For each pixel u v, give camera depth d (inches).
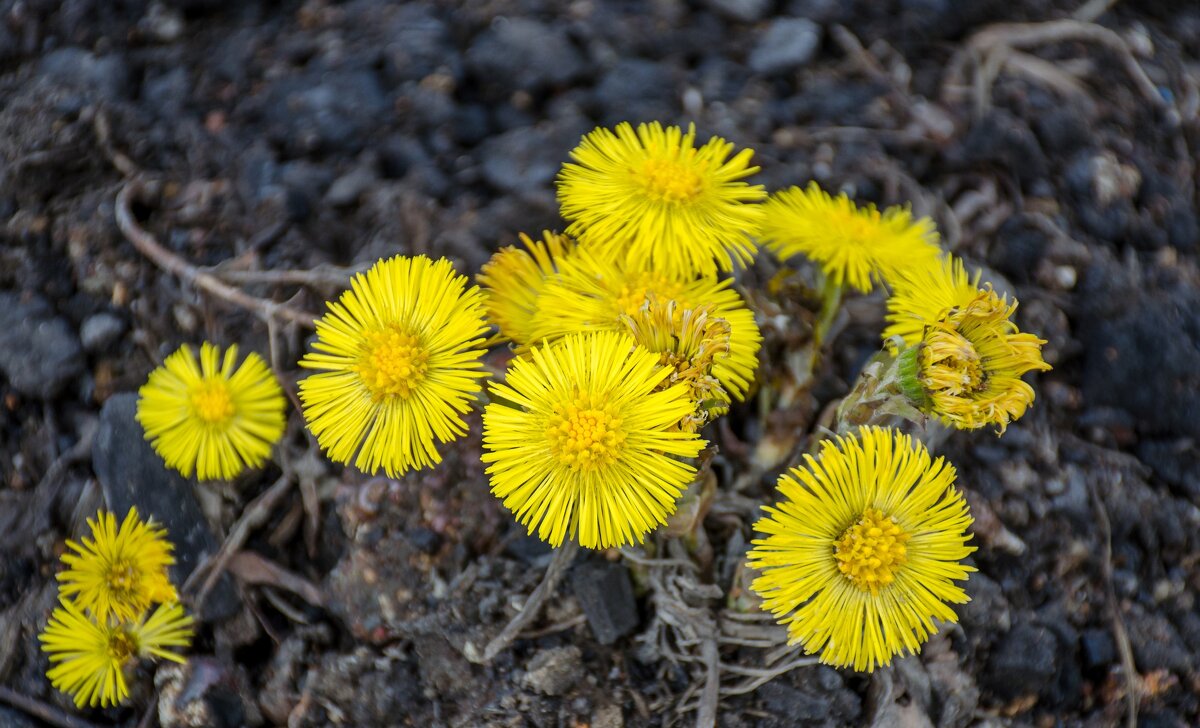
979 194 13.8
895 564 11.0
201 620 12.4
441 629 12.1
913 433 12.6
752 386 12.2
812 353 12.3
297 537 12.7
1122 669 12.6
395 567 12.2
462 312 11.2
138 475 12.5
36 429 13.0
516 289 11.9
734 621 12.0
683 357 11.1
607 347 10.9
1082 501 12.8
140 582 12.0
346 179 13.6
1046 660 12.4
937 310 11.7
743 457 12.6
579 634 12.1
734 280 12.8
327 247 13.4
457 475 12.4
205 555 12.5
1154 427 13.2
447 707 12.0
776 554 11.0
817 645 11.0
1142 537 13.0
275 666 12.4
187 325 13.1
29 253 13.2
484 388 12.2
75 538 12.7
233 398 12.3
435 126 13.8
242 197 13.5
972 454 12.8
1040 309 13.4
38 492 12.8
